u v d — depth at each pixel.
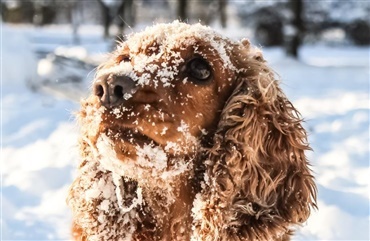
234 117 0.60
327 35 8.36
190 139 0.59
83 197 0.62
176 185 0.61
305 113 2.15
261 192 0.61
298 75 3.96
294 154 0.63
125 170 0.56
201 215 0.61
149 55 0.61
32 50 2.68
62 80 2.43
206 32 0.63
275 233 0.62
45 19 9.64
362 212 1.12
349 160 1.47
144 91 0.56
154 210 0.62
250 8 7.65
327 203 1.15
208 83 0.60
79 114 0.61
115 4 5.34
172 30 0.63
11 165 1.39
